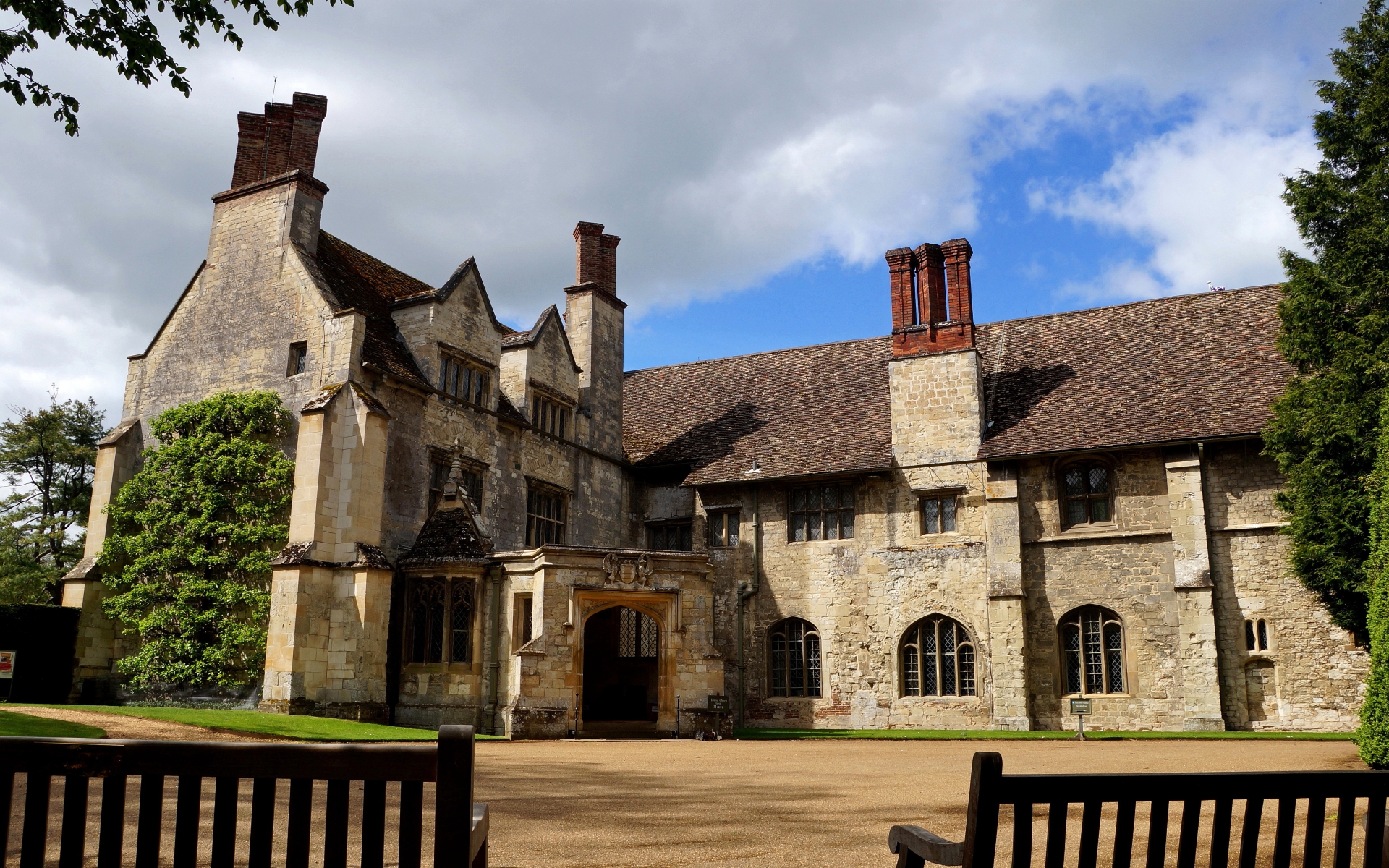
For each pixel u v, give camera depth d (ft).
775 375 116.06
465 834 10.18
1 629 75.51
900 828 14.80
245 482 77.77
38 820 10.80
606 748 58.90
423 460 82.23
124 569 80.38
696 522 103.04
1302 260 70.08
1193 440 83.51
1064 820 11.68
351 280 88.43
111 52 31.73
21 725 44.34
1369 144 69.46
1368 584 52.60
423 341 84.79
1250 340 92.38
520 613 76.48
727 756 52.31
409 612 77.30
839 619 94.89
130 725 49.83
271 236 84.74
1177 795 12.03
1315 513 66.54
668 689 76.74
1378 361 63.10
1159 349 96.07
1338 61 71.51
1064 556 88.22
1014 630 86.94
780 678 96.68
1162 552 84.74
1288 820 12.61
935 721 89.20
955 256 98.43
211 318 86.12
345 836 10.50
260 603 74.59
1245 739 70.69
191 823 10.69
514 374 96.37
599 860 21.18
